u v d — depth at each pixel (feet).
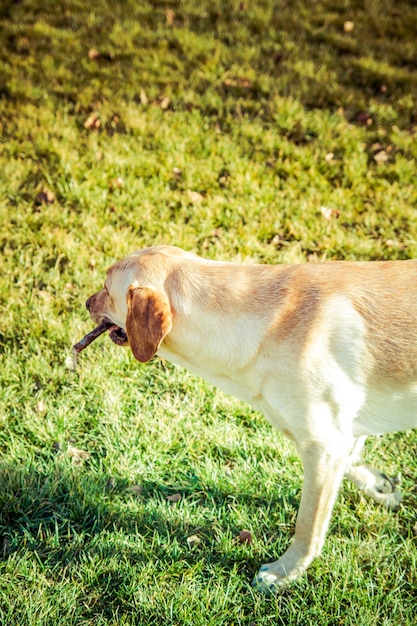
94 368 12.66
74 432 11.91
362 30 23.66
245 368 8.92
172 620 9.07
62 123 18.88
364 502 10.52
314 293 8.83
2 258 14.99
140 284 9.13
